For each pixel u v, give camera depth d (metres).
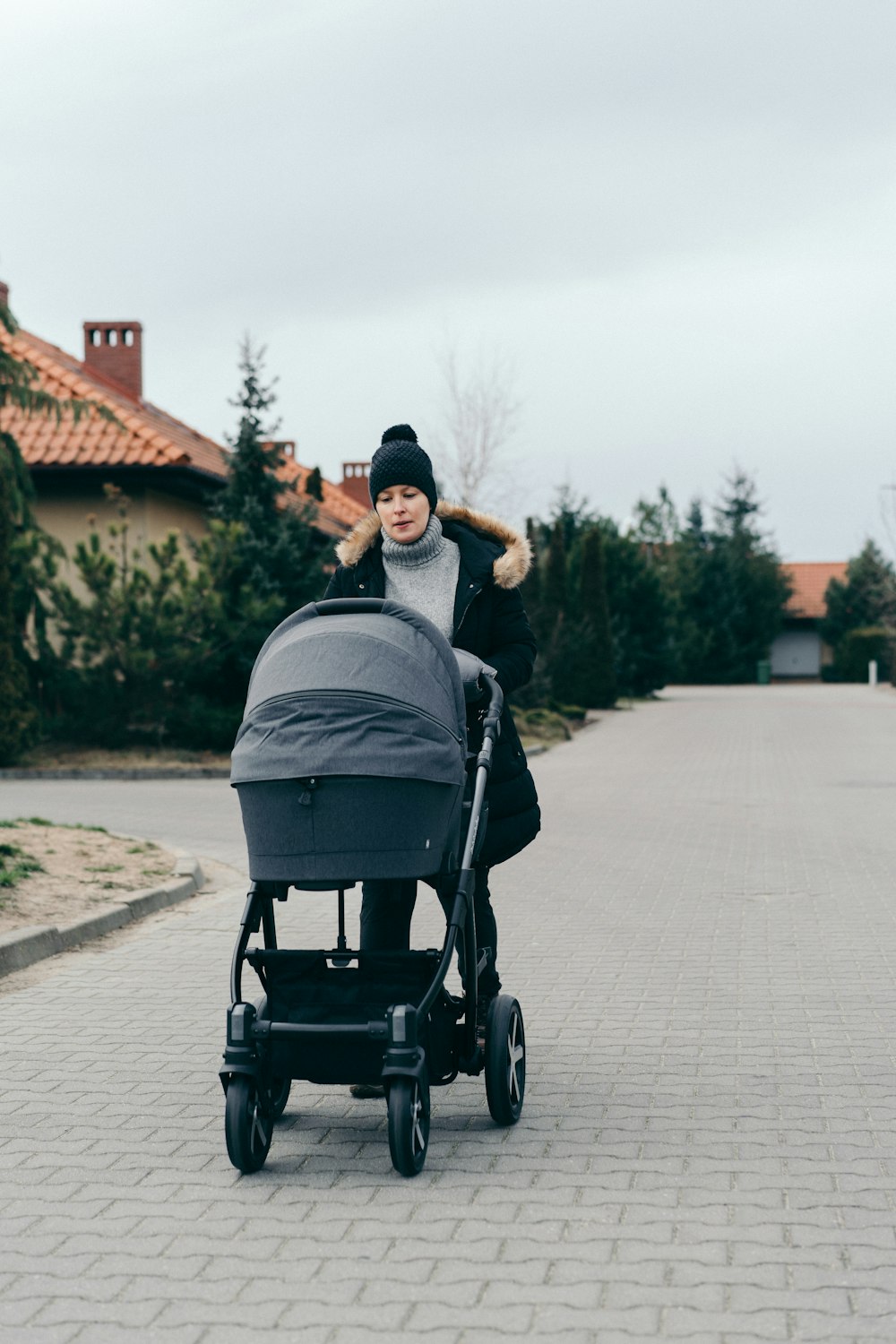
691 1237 3.83
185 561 20.91
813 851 12.34
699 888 10.36
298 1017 4.45
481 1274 3.59
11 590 19.77
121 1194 4.23
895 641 58.81
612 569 49.28
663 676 49.88
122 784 18.88
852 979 7.25
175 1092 5.32
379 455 5.01
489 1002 4.95
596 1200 4.12
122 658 20.73
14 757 19.83
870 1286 3.50
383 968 4.46
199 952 8.09
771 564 76.25
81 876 9.91
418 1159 4.37
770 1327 3.28
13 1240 3.88
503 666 5.06
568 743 27.25
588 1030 6.21
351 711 4.36
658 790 17.86
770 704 44.44
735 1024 6.31
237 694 21.89
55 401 20.67
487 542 5.15
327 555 23.44
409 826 4.36
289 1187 4.28
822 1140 4.68
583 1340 3.22
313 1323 3.32
